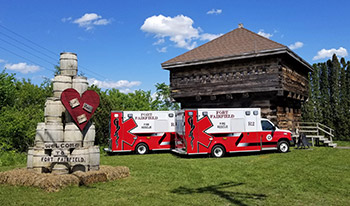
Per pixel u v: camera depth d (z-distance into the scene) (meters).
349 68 28.61
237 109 15.62
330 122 28.42
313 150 17.23
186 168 11.72
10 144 19.19
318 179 9.34
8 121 19.69
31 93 29.05
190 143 14.95
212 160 13.97
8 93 26.11
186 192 7.87
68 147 9.11
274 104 19.45
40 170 9.16
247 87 19.59
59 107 9.44
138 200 7.05
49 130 8.98
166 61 22.88
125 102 34.97
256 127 15.80
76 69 10.16
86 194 7.54
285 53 18.56
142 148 17.52
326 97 29.50
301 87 23.34
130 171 11.07
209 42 24.06
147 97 40.06
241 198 7.22
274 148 16.08
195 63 21.23
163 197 7.33
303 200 7.04
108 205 6.65
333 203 6.77
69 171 9.27
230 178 9.71
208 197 7.34
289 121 21.75
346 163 12.52
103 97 22.64
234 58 19.78
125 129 17.36
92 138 9.84
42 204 6.69
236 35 23.42
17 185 8.38
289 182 8.99
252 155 15.63
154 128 17.75
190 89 21.92
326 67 29.84
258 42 20.55
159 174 10.44
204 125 15.15
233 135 15.41
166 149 17.78
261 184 8.81
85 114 9.51
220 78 20.77
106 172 9.20
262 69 19.31
